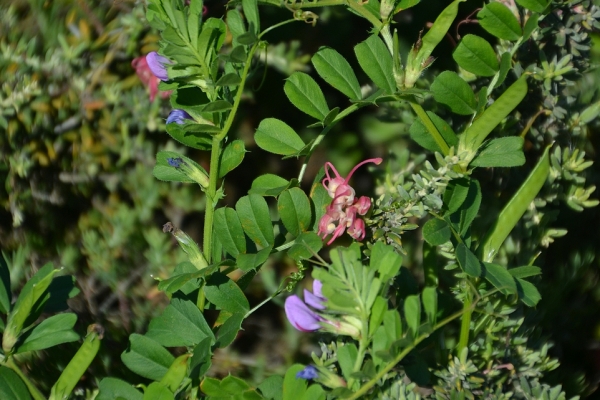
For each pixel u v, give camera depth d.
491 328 0.63
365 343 0.55
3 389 0.57
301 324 0.55
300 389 0.56
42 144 0.75
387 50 0.59
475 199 0.59
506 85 0.68
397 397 0.59
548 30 0.66
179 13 0.57
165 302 0.75
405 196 0.60
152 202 0.74
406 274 0.61
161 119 0.73
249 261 0.58
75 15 0.75
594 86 0.74
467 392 0.61
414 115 0.74
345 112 0.60
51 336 0.59
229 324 0.60
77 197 0.75
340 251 0.55
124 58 0.73
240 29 0.60
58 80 0.74
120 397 0.58
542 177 0.58
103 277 0.75
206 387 0.57
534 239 0.70
